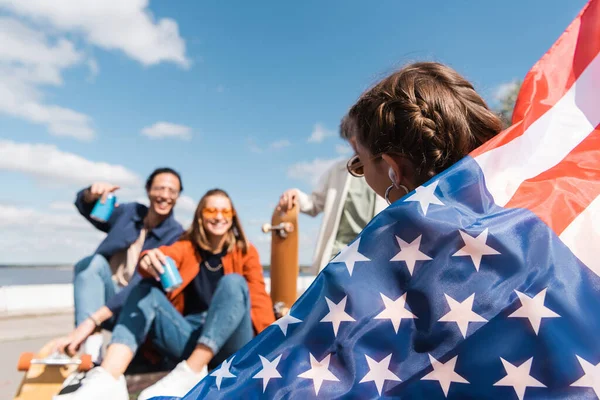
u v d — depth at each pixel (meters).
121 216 2.73
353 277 0.69
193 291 2.36
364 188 3.14
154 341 2.12
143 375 2.14
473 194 0.71
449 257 0.66
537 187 0.73
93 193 2.68
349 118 1.00
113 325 2.32
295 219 2.98
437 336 0.64
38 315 6.45
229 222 2.35
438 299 0.65
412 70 0.90
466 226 0.67
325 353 0.67
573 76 0.92
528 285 0.63
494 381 0.61
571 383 0.58
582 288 0.63
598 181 0.75
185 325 2.13
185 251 2.30
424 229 0.68
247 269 2.43
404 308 0.66
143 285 2.06
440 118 0.82
